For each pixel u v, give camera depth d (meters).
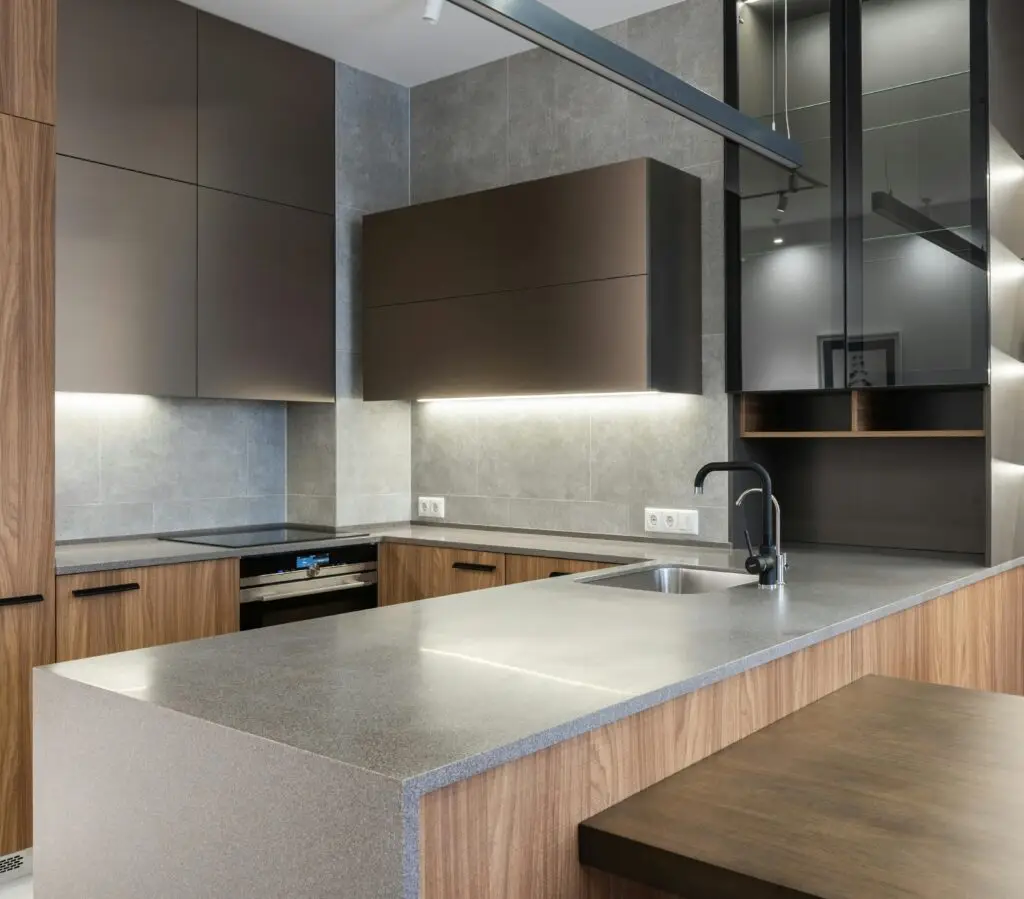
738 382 3.58
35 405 2.99
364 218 4.33
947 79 3.15
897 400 3.58
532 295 3.76
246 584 3.61
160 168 3.65
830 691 2.14
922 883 1.15
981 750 1.64
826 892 1.13
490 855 1.27
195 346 3.76
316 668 1.68
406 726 1.35
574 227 3.64
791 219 3.46
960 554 3.47
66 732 1.63
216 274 3.84
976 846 1.25
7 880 2.91
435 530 4.36
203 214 3.80
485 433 4.38
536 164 4.23
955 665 2.88
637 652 1.80
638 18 3.90
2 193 2.91
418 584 4.01
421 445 4.62
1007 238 3.26
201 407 4.22
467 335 3.96
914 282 3.21
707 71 3.71
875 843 1.27
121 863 1.53
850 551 3.62
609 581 2.94
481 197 3.92
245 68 3.96
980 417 3.40
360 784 1.18
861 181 3.32
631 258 3.48
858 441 3.69
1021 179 3.38
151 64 3.63
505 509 4.32
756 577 2.96
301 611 3.82
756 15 3.56
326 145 4.29
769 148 2.95
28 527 2.97
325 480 4.38
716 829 1.34
